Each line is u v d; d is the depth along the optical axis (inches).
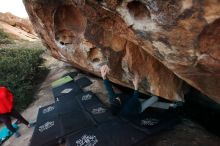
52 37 218.1
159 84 161.9
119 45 166.4
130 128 177.0
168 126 172.6
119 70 183.0
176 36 87.1
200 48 85.3
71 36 203.3
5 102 229.3
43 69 428.1
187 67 97.3
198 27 79.0
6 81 322.3
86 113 219.9
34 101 316.8
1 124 286.4
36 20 208.7
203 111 195.9
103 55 181.2
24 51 435.5
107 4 100.9
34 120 247.0
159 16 85.2
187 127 171.0
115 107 198.1
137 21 97.5
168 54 98.5
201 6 72.6
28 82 347.9
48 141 187.5
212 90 103.3
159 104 199.3
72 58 232.5
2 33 633.0
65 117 222.8
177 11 78.7
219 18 72.9
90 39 170.7
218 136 167.0
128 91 235.8
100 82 301.4
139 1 88.2
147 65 161.5
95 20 121.2
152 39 98.0
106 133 178.2
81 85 304.5
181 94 183.5
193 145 150.3
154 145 157.6
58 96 288.4
